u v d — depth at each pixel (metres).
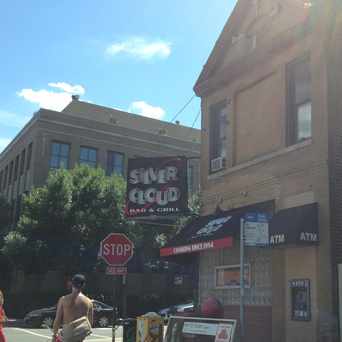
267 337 12.68
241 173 14.38
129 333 12.33
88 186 36.84
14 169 50.16
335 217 11.05
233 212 13.88
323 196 11.23
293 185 12.27
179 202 16.19
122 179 39.03
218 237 12.83
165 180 16.44
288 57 12.99
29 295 38.09
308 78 12.54
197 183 52.03
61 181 36.12
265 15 14.49
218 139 16.06
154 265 41.75
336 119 11.56
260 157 13.59
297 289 11.74
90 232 35.91
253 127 14.25
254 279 13.35
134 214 16.69
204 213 15.85
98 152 48.12
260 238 9.20
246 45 15.16
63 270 36.88
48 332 25.44
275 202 12.84
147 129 56.28
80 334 9.23
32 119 46.28
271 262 12.72
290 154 12.51
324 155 11.40
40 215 35.41
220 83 15.67
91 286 38.59
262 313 12.95
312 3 12.22
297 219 11.23
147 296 40.59
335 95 11.66
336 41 11.94
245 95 14.80
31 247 34.75
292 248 12.01
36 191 36.72
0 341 12.63
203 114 16.58
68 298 9.43
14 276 42.84
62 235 35.84
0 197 46.81
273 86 13.58
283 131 12.86
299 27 12.51
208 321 9.83
